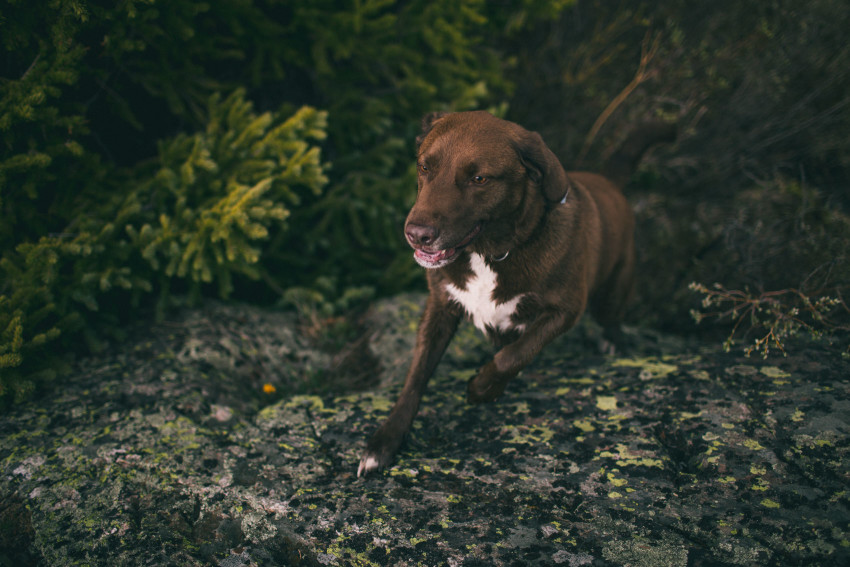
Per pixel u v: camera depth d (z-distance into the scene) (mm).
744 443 2463
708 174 4980
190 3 3365
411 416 2695
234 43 3850
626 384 2994
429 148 2576
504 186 2541
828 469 2293
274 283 4152
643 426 2658
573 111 5340
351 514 2273
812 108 4770
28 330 3029
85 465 2584
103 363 3297
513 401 2967
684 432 2590
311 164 3523
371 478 2484
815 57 4648
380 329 3961
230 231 3270
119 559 2152
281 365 3689
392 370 3588
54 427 2814
